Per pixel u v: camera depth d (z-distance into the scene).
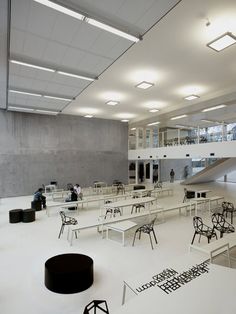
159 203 9.89
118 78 7.46
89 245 5.12
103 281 3.57
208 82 7.83
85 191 13.29
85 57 5.52
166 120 14.34
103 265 4.14
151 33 4.75
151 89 8.63
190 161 21.77
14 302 3.05
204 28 4.54
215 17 4.18
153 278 2.76
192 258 3.23
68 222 5.78
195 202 7.95
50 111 11.99
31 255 4.59
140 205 8.06
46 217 7.57
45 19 3.98
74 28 4.27
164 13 3.78
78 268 3.33
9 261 4.32
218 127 16.03
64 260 3.59
